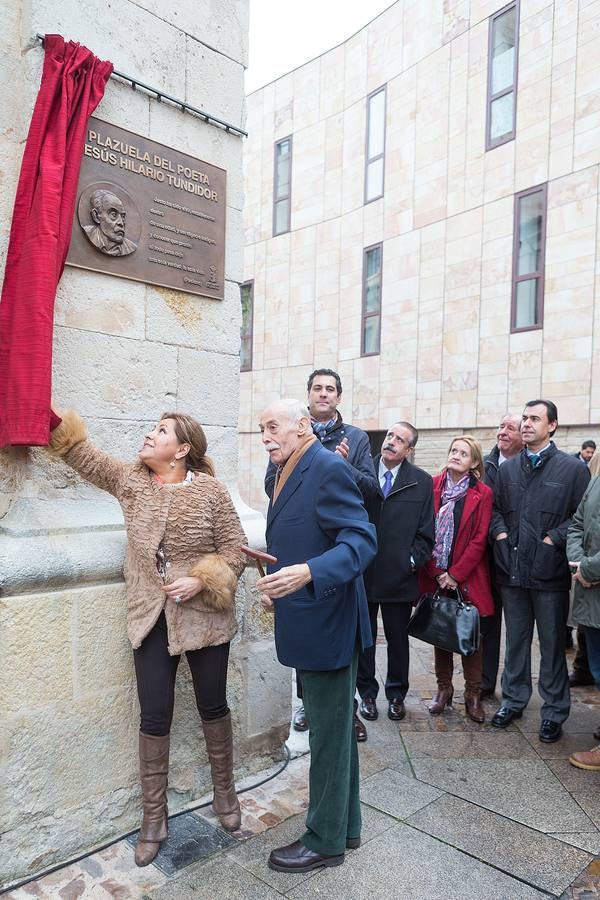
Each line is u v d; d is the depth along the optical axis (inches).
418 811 107.3
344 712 90.1
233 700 117.1
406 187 449.1
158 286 110.0
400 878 89.9
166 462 95.5
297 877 89.7
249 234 594.9
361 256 490.3
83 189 98.8
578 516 130.6
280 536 91.7
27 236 90.0
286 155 561.0
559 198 359.6
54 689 92.4
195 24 114.4
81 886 88.1
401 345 454.6
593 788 115.5
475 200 404.2
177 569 93.3
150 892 87.0
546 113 365.1
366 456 140.6
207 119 116.0
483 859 94.3
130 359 106.7
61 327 98.1
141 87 105.7
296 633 87.8
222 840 98.5
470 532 150.5
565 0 354.3
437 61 425.7
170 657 95.1
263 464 585.6
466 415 409.7
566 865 93.1
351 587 89.4
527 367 374.9
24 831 90.0
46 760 91.9
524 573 139.5
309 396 143.4
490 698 162.1
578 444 351.9
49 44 92.7
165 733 96.0
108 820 99.1
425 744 134.0
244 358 605.6
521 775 120.3
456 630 138.0
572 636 220.5
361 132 488.7
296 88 543.2
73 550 94.7
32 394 88.4
